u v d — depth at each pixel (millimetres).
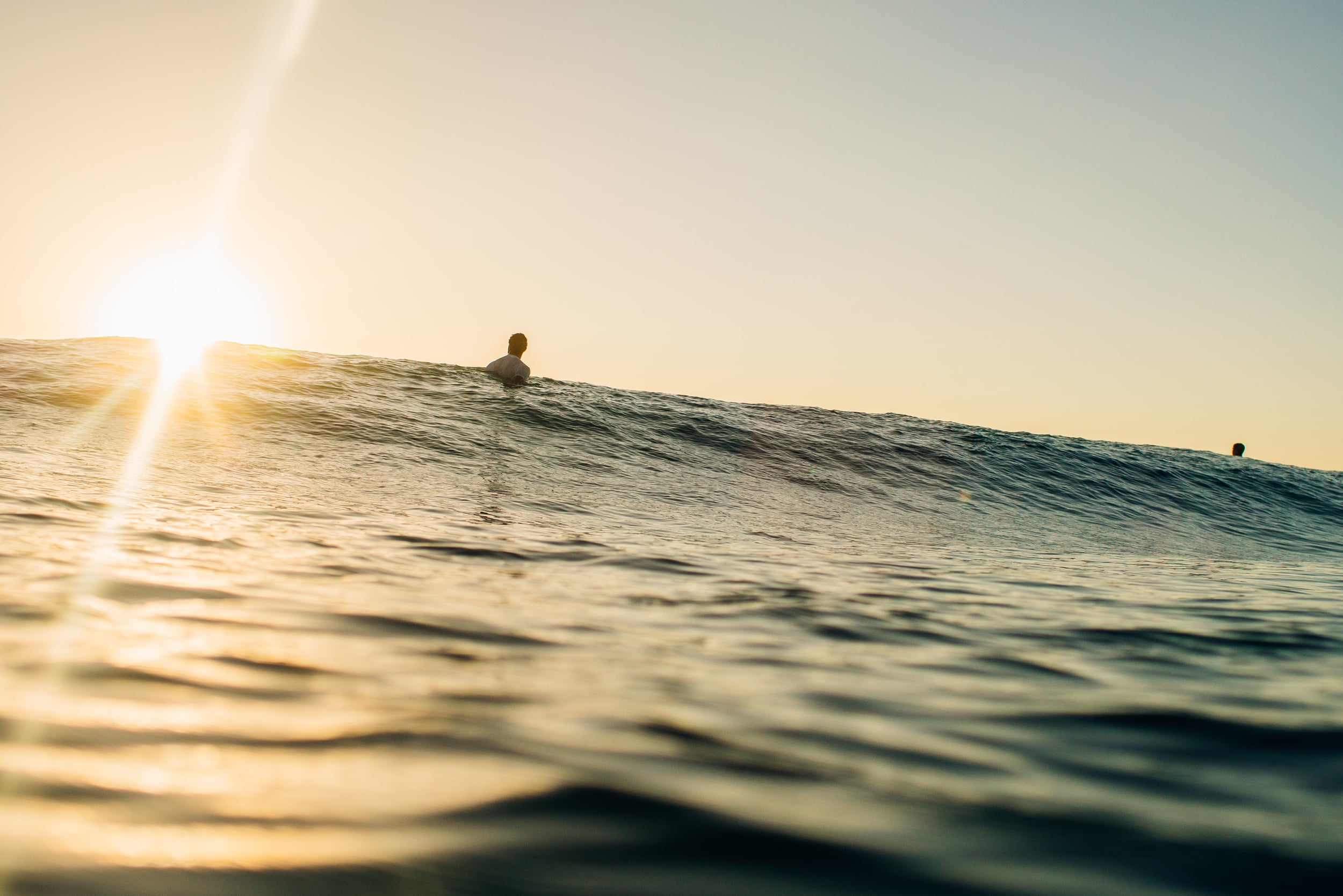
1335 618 3697
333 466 7449
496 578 3521
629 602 3199
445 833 1191
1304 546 10742
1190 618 3592
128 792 1276
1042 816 1381
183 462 6828
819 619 3104
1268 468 16375
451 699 1839
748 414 13328
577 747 1569
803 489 9906
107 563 3180
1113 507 11891
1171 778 1592
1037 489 12070
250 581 3049
